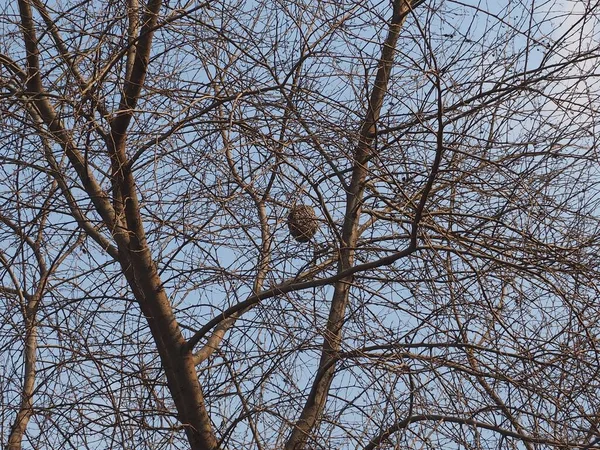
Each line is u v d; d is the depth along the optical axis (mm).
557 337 7820
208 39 7656
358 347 7730
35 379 7910
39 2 7824
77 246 8547
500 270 8078
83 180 8367
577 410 7336
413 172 8016
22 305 7730
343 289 8711
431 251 7859
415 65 7266
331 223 7969
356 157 8211
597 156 8031
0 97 7309
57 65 7660
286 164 7715
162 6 8023
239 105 7621
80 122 7691
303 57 7605
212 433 8164
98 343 7902
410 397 7371
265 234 8359
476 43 8336
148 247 8359
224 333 9148
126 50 7625
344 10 7793
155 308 8359
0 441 7449
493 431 7422
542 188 8008
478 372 7504
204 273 8258
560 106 7949
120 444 7363
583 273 7766
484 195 8281
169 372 8344
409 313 7859
